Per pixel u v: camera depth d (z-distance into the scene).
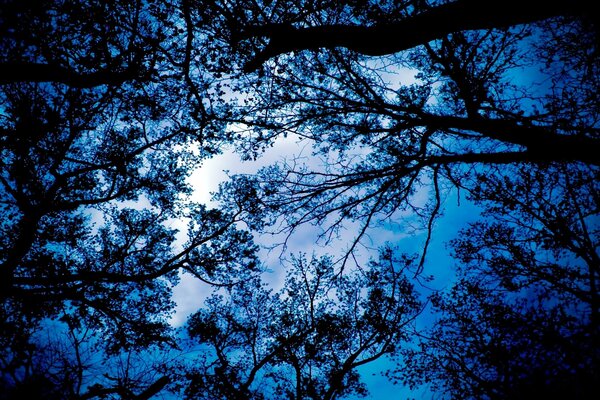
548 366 7.89
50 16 6.56
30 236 8.84
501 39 9.02
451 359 11.18
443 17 6.17
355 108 8.21
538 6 5.45
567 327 8.02
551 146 6.34
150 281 12.88
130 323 10.84
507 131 6.78
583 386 7.26
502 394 8.88
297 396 14.80
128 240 12.59
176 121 10.65
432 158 8.33
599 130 6.29
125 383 9.99
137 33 7.58
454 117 7.35
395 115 7.85
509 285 11.95
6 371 6.79
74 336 8.94
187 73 8.27
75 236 11.88
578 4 5.34
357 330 15.81
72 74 7.16
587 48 7.46
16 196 8.91
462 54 9.29
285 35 7.63
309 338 16.02
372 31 6.96
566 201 10.42
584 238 9.67
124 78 8.07
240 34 8.08
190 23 7.54
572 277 9.91
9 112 8.15
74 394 7.97
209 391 14.37
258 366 15.19
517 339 9.12
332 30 7.34
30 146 8.73
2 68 6.22
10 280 7.98
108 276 9.96
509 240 12.57
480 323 11.09
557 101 7.73
